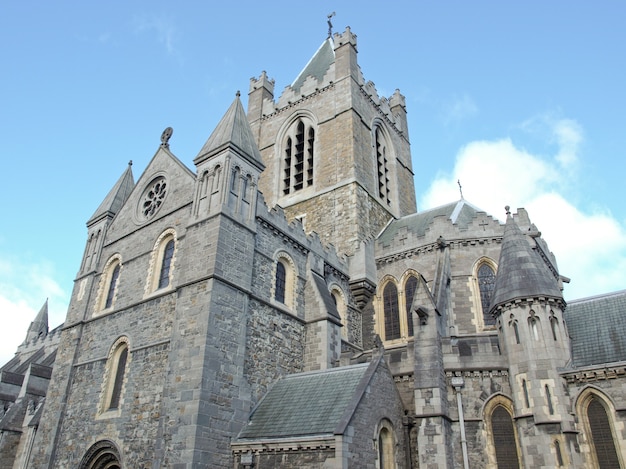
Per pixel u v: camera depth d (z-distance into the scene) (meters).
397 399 26.06
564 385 24.77
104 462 27.56
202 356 24.03
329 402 23.94
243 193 30.03
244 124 32.72
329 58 57.28
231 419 24.30
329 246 37.09
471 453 25.12
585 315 29.95
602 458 23.34
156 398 25.67
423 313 27.81
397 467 24.16
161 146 35.94
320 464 21.06
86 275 36.31
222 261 26.84
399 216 50.81
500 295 27.77
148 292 30.17
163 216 32.31
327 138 48.62
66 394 31.67
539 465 23.50
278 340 29.09
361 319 37.69
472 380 26.72
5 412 53.38
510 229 30.28
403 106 61.38
